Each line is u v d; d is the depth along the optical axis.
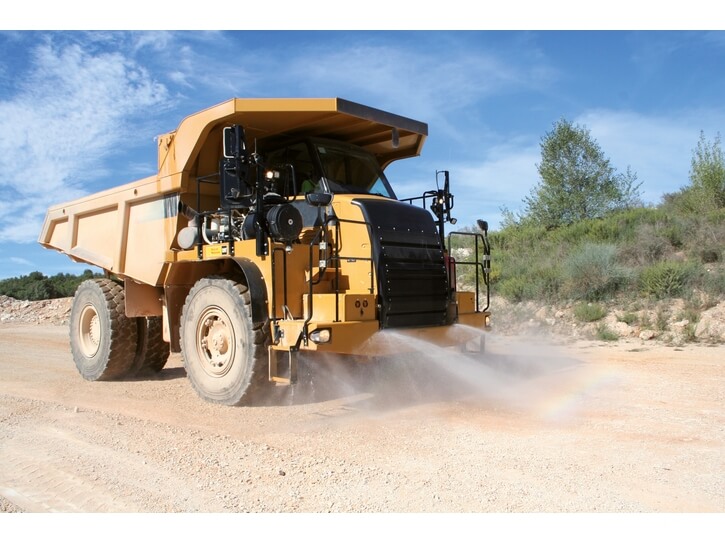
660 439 5.07
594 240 15.72
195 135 7.64
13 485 4.31
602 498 3.82
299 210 7.28
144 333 9.23
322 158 7.77
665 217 15.70
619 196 19.53
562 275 13.93
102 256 9.56
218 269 7.60
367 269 6.73
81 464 4.68
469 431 5.45
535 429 5.48
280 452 4.89
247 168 6.71
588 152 20.00
